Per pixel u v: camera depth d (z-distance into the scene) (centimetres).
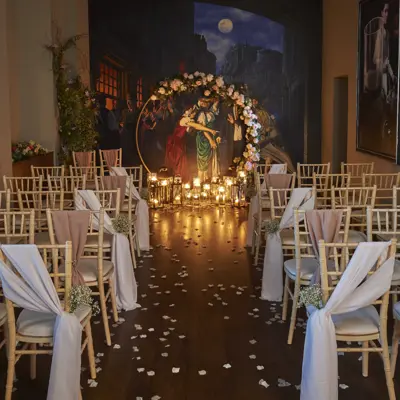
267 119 1202
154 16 1184
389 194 841
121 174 773
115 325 497
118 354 442
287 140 1206
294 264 479
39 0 1059
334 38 1110
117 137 1195
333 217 416
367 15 919
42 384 398
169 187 1089
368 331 355
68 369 343
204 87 1141
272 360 431
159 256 714
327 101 1163
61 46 1092
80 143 1108
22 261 338
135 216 698
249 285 601
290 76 1196
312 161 1208
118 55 1188
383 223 632
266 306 541
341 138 1140
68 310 350
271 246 551
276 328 490
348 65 1031
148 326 496
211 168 1173
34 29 1062
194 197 1104
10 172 855
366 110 935
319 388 340
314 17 1188
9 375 358
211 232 845
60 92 1095
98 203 539
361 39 951
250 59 1194
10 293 346
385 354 360
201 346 455
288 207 540
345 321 360
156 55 1190
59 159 1102
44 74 1069
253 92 1198
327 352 340
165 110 1176
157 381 400
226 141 1166
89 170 1016
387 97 834
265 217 675
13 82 1064
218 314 522
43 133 1075
